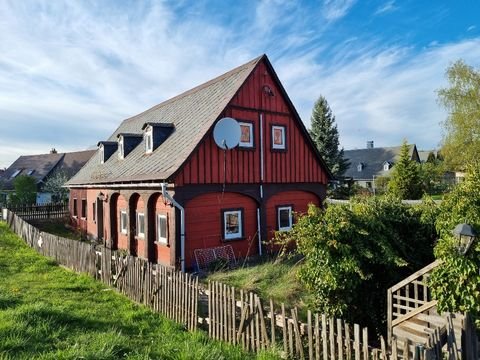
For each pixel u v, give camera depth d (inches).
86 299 343.0
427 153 2655.0
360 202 308.0
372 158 2484.0
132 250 588.1
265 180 579.5
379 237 260.2
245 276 407.5
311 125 1619.1
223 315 252.4
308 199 661.9
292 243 615.2
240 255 548.1
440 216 237.5
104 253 407.2
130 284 354.3
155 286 317.1
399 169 1366.9
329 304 257.1
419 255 288.8
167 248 498.3
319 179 670.5
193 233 499.8
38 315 257.3
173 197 471.8
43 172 1900.8
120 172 624.7
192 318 273.7
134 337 248.4
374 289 270.4
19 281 404.5
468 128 1510.8
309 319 200.1
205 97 629.6
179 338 252.4
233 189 537.3
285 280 378.0
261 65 584.1
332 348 189.3
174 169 462.3
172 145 549.0
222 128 499.8
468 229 196.5
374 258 255.9
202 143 494.3
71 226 979.3
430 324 224.1
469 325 174.1
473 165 273.9
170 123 620.7
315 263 254.5
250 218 566.9
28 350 205.3
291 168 621.6
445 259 210.7
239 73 594.2
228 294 248.1
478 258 202.8
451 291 210.8
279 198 613.6
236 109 544.1
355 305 261.1
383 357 172.9
